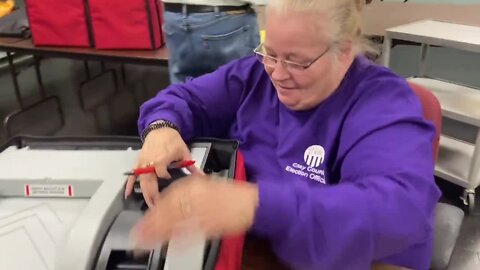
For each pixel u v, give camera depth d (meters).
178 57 2.00
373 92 0.92
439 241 0.95
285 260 0.74
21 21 2.80
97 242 0.67
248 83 1.15
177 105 1.09
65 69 4.29
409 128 0.82
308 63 0.89
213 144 0.99
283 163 1.03
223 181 0.70
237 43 1.91
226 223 0.65
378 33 2.10
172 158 0.89
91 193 0.83
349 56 0.94
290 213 0.67
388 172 0.74
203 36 1.89
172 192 0.68
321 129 0.98
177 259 0.63
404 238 0.69
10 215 0.79
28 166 0.87
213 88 1.17
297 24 0.86
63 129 3.14
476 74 2.77
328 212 0.67
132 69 4.18
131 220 0.71
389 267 0.83
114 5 2.37
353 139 0.87
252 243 0.87
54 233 0.74
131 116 3.29
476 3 2.77
